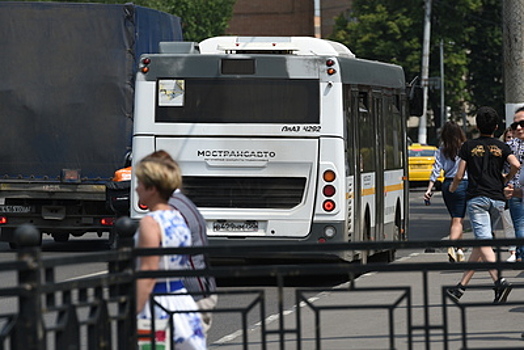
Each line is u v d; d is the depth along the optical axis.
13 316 14.30
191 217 18.36
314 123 39.94
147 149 40.59
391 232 48.72
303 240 40.00
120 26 49.12
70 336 15.04
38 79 49.72
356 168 41.88
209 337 27.97
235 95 40.19
